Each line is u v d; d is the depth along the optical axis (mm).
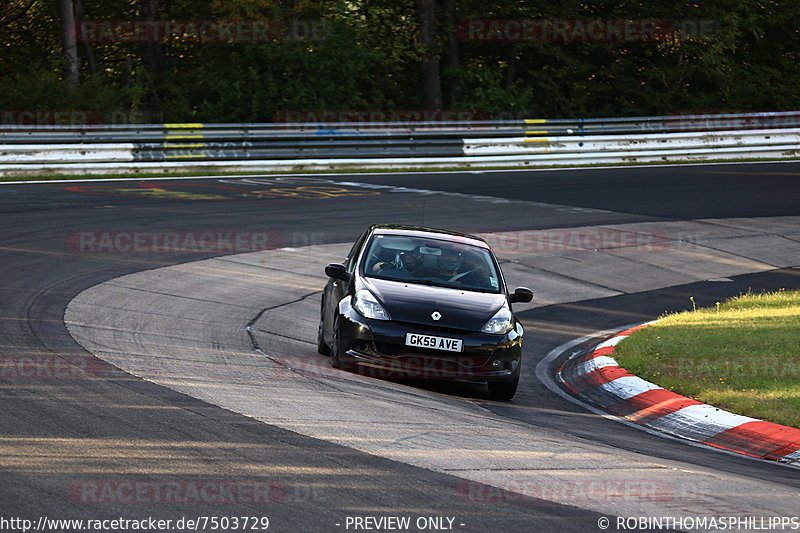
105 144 94062
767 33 180125
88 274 49062
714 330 45562
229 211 74188
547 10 158375
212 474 19828
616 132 123125
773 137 125812
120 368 29688
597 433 29047
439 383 35812
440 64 158500
